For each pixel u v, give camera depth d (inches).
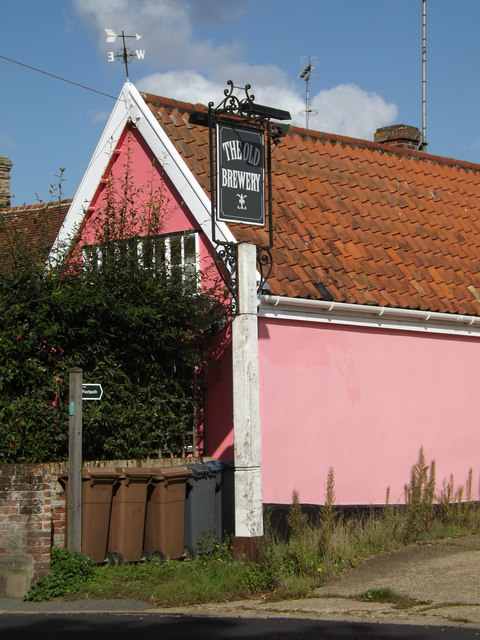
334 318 553.6
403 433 585.0
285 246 555.5
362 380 568.7
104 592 391.2
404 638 293.9
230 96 454.9
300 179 620.7
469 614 326.3
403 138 818.8
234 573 403.9
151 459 478.6
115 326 465.1
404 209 663.1
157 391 485.7
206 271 518.0
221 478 479.2
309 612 346.3
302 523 446.6
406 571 402.3
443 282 621.9
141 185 580.7
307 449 534.6
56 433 440.5
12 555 398.6
